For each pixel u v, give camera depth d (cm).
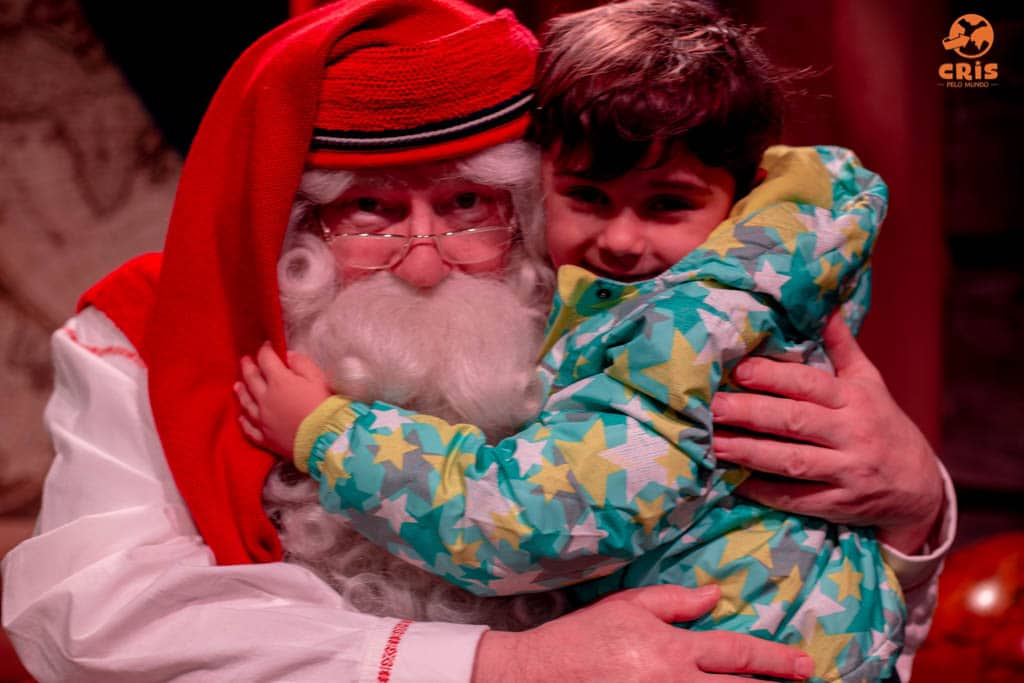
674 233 84
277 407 85
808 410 82
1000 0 190
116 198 191
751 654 78
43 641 84
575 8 144
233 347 92
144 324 98
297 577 86
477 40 87
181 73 189
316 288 91
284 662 79
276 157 86
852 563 86
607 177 81
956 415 209
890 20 169
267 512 93
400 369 85
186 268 90
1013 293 201
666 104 78
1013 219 197
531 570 78
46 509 94
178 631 82
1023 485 205
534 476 77
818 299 83
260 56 91
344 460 80
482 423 87
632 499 76
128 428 94
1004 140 195
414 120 86
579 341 85
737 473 83
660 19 84
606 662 77
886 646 85
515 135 89
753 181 90
